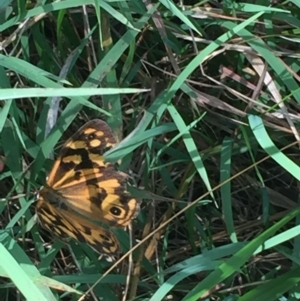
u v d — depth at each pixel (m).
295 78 0.17
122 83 0.16
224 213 0.16
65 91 0.11
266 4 0.17
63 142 0.17
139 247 0.17
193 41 0.17
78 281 0.16
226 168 0.16
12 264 0.11
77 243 0.16
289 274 0.15
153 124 0.16
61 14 0.16
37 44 0.17
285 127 0.17
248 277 0.17
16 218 0.15
